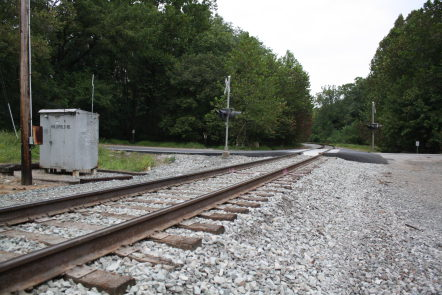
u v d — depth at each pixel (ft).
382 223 24.95
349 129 317.01
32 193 27.30
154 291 10.62
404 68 167.02
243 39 140.36
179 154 70.28
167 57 162.61
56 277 11.00
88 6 128.67
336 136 336.49
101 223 17.93
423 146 162.20
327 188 34.53
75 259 11.96
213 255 13.97
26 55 32.91
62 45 135.03
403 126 158.92
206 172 38.09
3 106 100.27
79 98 129.39
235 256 14.23
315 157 65.82
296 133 213.46
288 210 23.47
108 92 142.51
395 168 64.34
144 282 10.98
